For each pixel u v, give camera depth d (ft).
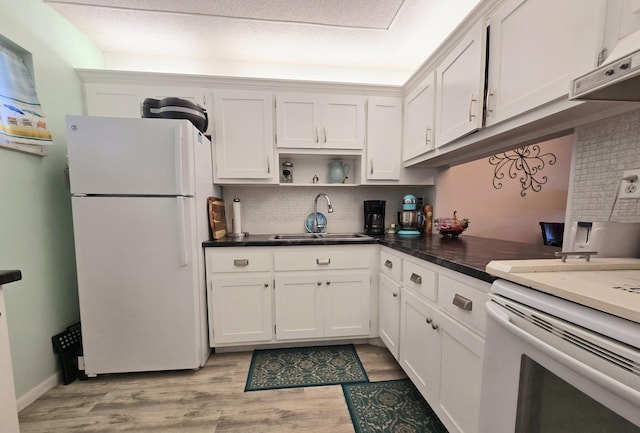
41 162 4.90
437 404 3.68
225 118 6.36
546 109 3.06
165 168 4.90
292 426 3.98
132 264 4.95
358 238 6.39
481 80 3.89
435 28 5.77
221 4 5.04
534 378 2.04
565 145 9.19
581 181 3.56
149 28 5.79
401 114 6.97
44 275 4.88
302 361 5.72
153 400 4.54
